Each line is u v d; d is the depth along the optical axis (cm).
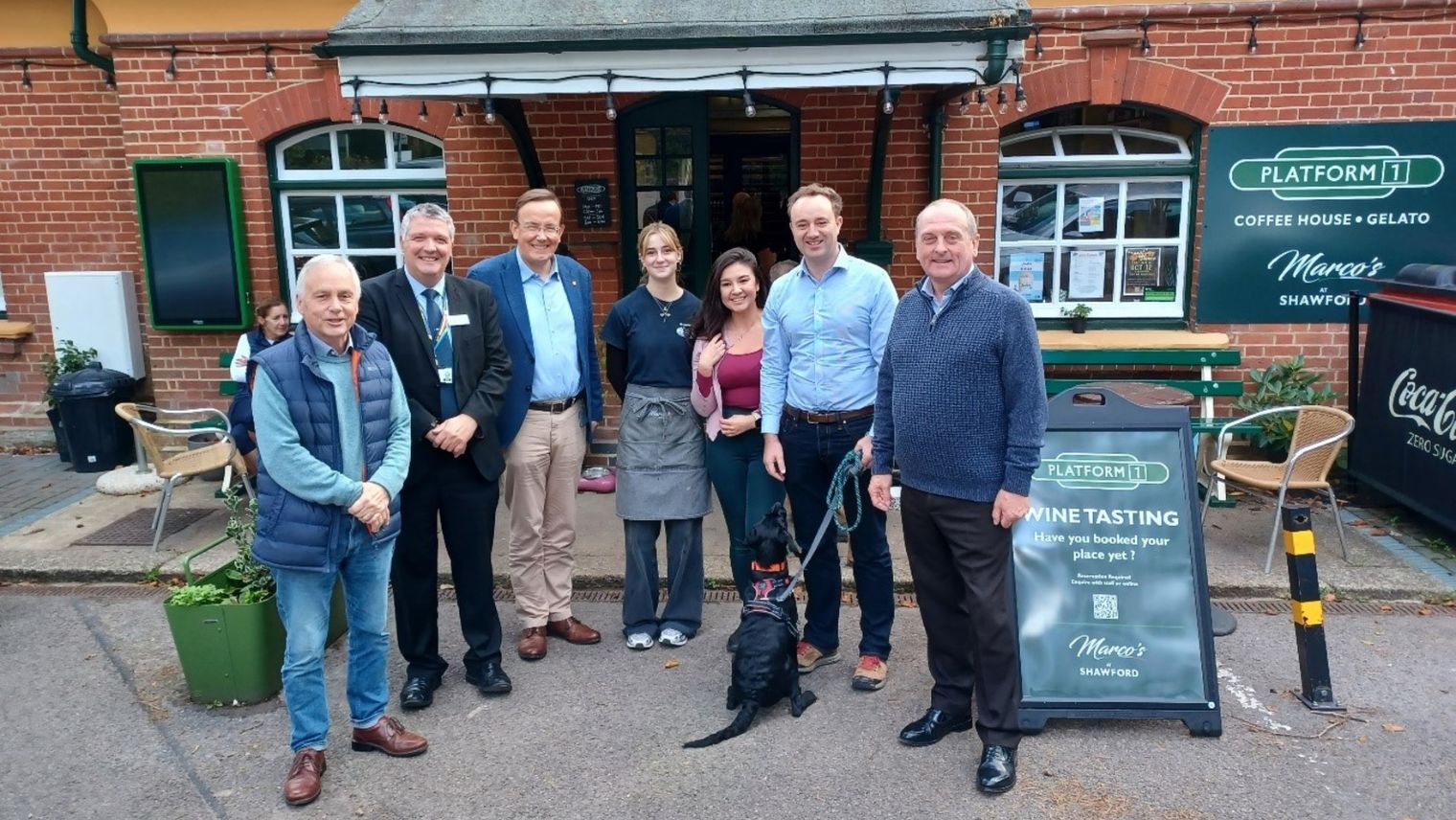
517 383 433
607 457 705
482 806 346
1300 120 653
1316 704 399
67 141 775
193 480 716
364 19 525
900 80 500
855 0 522
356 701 375
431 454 396
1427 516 564
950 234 332
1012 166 689
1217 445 663
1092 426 407
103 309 776
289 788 348
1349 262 667
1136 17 648
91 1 733
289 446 330
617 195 695
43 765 375
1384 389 610
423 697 410
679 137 686
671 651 466
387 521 353
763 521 406
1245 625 480
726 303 441
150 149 713
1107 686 387
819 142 677
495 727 398
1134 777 357
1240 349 683
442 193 732
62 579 553
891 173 677
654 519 464
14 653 469
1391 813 333
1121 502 400
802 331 410
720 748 380
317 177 729
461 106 688
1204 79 653
